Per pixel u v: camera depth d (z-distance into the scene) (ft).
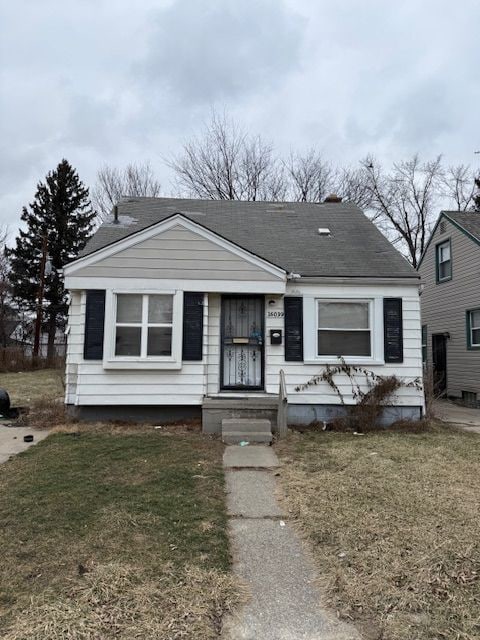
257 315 30.17
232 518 13.65
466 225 47.65
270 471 18.61
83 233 114.52
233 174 82.89
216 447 22.43
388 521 13.15
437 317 52.65
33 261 111.86
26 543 11.51
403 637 8.09
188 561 10.72
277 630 8.27
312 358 29.40
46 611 8.55
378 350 29.50
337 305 30.14
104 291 27.61
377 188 90.12
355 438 25.17
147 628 8.16
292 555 11.24
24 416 30.25
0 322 99.55
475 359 44.55
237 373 29.76
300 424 28.91
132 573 10.03
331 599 9.29
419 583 9.83
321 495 15.44
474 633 8.19
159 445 22.47
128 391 27.48
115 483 16.48
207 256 28.17
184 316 27.99
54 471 17.92
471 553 11.16
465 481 17.02
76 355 27.99
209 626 8.32
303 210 41.63
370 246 34.14
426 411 31.50
